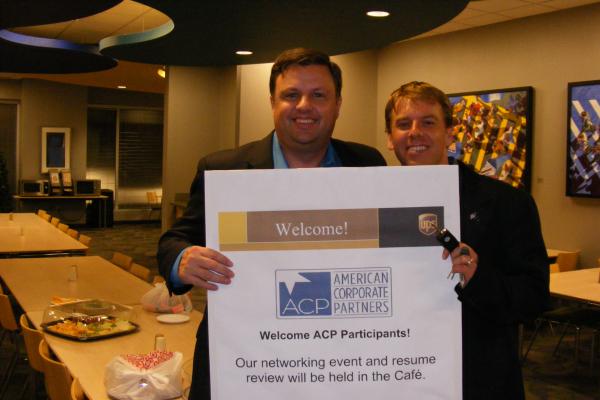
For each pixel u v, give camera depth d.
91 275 4.83
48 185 14.12
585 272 5.32
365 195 1.28
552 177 6.99
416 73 8.62
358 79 9.15
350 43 6.71
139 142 16.17
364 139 9.26
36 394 3.85
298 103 1.45
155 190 16.41
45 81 14.41
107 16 8.23
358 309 1.28
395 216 1.28
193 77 10.09
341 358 1.28
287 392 1.28
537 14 7.08
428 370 1.28
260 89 9.01
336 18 5.54
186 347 2.87
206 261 1.26
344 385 1.28
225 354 1.28
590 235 6.66
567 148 6.77
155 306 3.53
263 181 1.27
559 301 6.39
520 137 7.22
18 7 5.47
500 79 7.52
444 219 1.28
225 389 1.28
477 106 7.70
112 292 4.20
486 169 7.60
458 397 1.28
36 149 14.45
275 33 6.29
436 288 1.28
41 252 6.20
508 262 1.46
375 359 1.28
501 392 1.43
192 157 10.16
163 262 1.39
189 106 10.11
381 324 1.28
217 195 1.28
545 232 7.07
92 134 15.71
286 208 1.27
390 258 1.28
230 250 1.28
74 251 6.37
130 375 2.19
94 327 3.03
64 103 14.71
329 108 1.47
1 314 4.18
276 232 1.27
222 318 1.28
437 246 1.28
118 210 15.98
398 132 1.61
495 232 1.48
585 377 4.96
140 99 16.05
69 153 14.77
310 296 1.27
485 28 7.67
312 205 1.27
